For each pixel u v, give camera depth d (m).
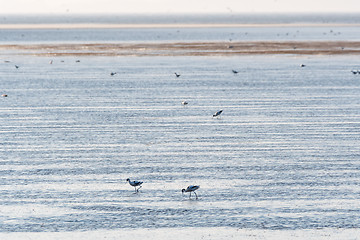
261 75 103.00
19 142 54.16
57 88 88.44
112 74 102.62
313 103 73.75
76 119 64.69
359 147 51.75
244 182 42.06
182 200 38.53
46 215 36.06
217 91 84.88
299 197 38.91
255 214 36.09
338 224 34.62
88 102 75.81
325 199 38.47
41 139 55.31
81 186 41.41
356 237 33.00
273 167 45.75
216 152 50.41
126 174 44.28
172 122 63.00
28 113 68.00
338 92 82.50
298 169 45.16
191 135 56.84
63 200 38.56
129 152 50.59
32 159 48.34
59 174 44.25
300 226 34.38
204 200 38.47
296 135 56.41
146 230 33.94
